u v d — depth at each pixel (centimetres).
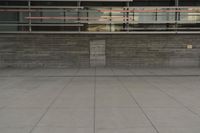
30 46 1557
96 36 1569
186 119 548
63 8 1520
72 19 1531
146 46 1580
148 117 561
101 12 1553
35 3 1532
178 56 1589
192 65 1589
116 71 1401
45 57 1564
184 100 725
